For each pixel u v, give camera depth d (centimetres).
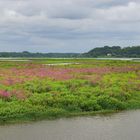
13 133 2447
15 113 2867
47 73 5112
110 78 4762
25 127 2608
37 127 2611
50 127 2616
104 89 3809
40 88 3606
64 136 2372
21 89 3547
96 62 9219
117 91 3769
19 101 3116
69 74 5028
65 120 2847
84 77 4662
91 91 3659
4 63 8400
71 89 3684
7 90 3422
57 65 7288
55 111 3023
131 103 3553
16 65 7312
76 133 2447
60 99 3228
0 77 4516
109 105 3350
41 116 2925
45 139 2306
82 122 2783
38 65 7275
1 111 2828
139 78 4978
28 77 4581
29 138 2330
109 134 2419
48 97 3262
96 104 3294
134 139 2298
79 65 7275
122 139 2298
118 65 7475
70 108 3145
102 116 3016
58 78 4491
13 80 4159
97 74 5259
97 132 2473
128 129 2556
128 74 5412
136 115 3081
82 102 3262
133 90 4047
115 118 2944
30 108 2980
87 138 2320
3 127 2602
